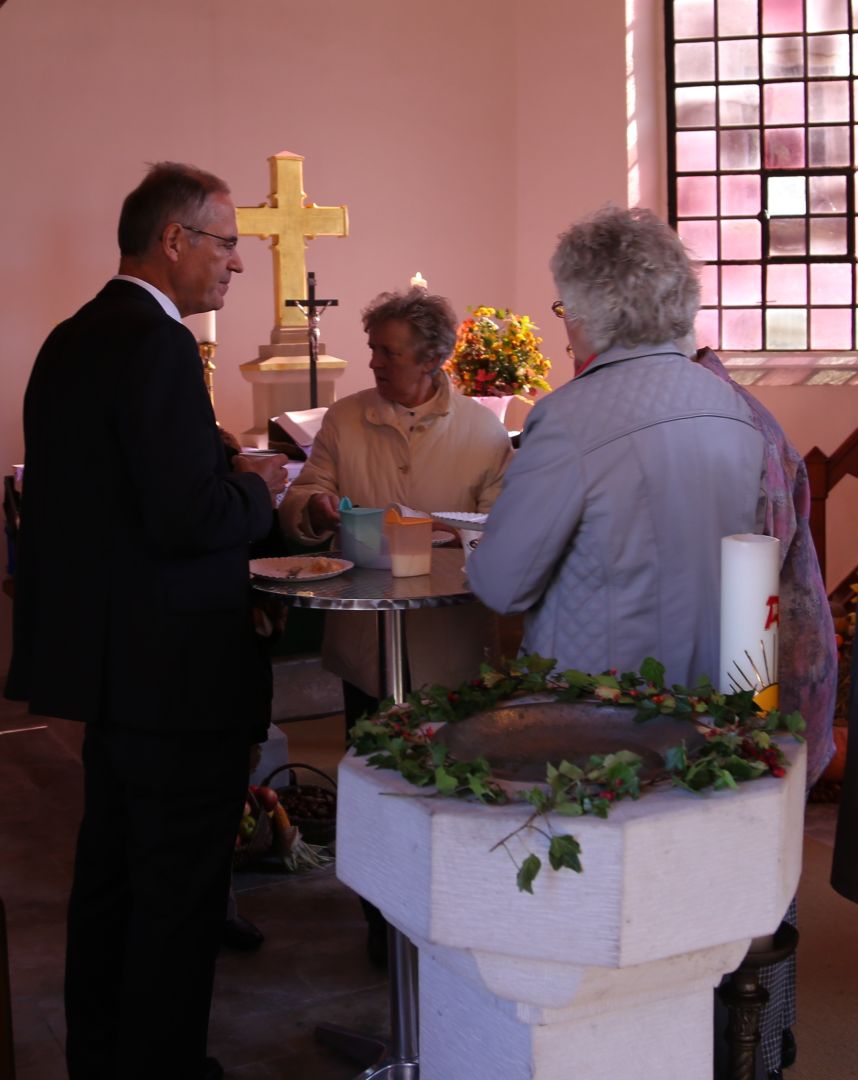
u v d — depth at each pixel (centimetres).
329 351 629
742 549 155
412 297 285
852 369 635
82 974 237
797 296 648
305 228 541
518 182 655
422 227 640
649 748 135
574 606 196
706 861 120
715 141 642
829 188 643
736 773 125
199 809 220
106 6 566
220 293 230
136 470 204
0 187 554
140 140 578
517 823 118
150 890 219
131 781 217
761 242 648
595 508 190
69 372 211
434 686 155
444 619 281
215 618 215
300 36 606
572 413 192
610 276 190
